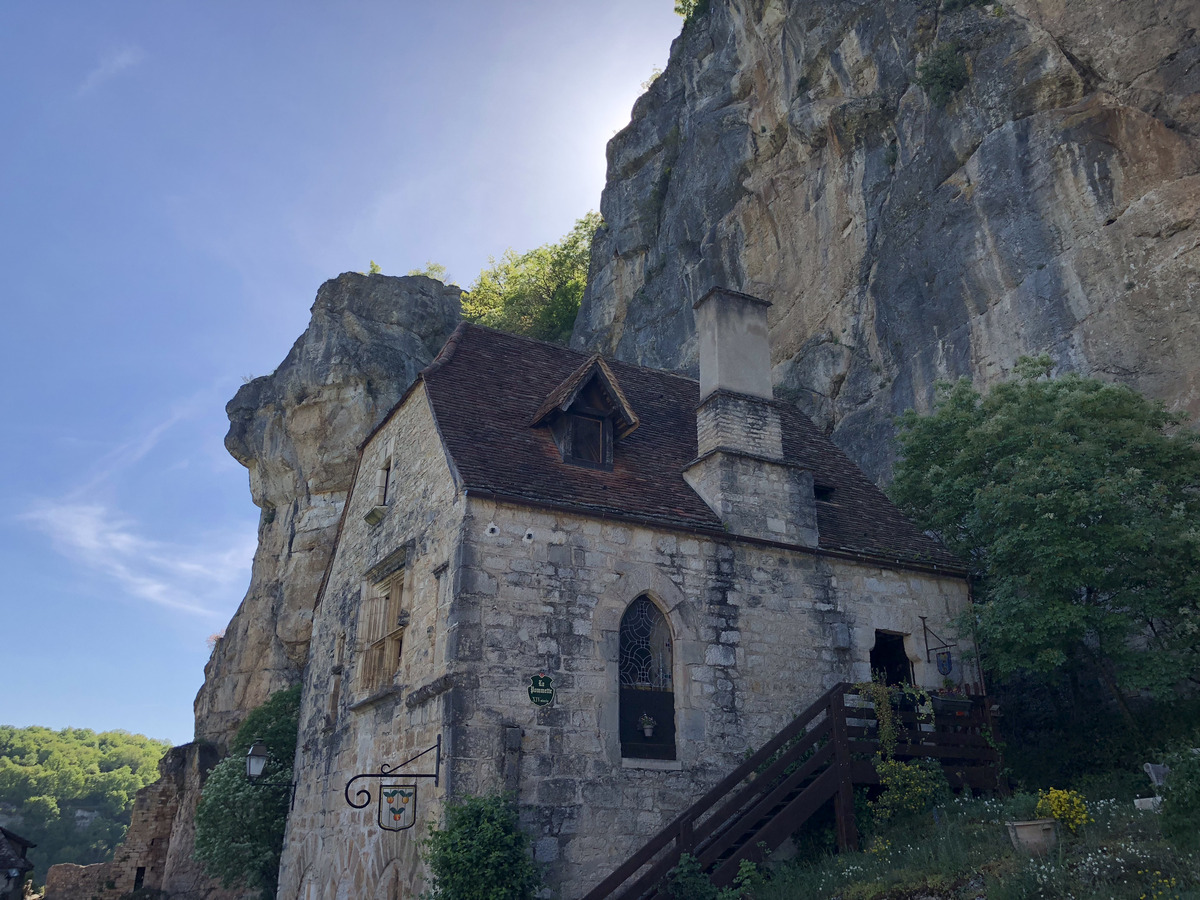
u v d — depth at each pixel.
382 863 11.21
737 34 31.95
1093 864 7.71
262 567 33.62
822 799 10.83
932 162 21.86
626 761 10.70
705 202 31.03
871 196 24.44
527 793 9.97
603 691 10.84
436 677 10.72
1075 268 17.72
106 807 82.56
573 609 11.05
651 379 16.34
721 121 31.17
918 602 13.73
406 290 36.97
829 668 12.60
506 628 10.59
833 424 23.62
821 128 26.53
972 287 19.84
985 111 20.59
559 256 44.91
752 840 10.20
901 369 21.55
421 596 12.00
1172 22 17.97
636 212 35.12
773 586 12.63
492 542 10.91
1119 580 11.95
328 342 33.88
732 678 11.81
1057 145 18.67
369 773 12.37
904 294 21.81
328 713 14.91
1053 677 13.15
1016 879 7.80
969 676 13.52
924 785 11.35
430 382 13.27
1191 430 13.30
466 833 9.14
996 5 21.61
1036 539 12.11
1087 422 12.92
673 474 13.50
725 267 29.19
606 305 36.03
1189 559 11.71
